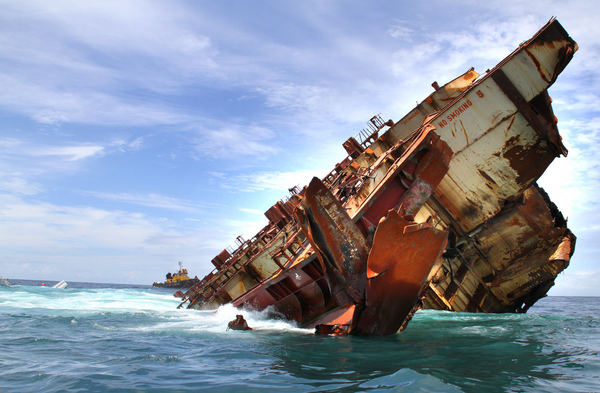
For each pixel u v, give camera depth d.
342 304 11.73
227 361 7.62
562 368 7.01
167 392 5.51
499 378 6.28
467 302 20.59
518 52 13.47
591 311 34.22
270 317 15.77
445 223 16.88
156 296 47.38
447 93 18.69
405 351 8.68
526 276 19.47
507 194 15.23
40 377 6.31
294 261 14.61
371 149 19.94
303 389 5.67
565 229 18.88
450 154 11.74
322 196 10.73
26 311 18.30
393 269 9.96
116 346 9.33
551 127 14.06
